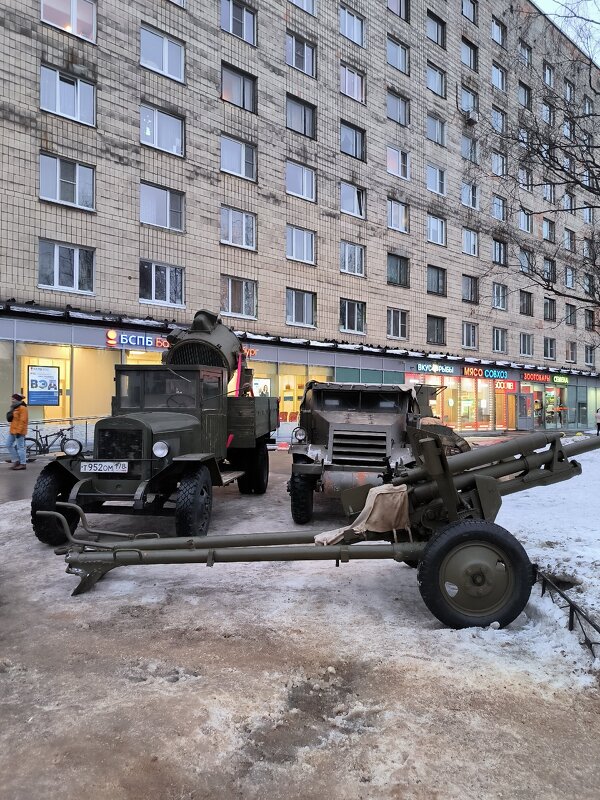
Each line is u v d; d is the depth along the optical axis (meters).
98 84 16.56
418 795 2.26
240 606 4.37
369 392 8.46
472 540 3.81
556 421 34.62
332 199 22.55
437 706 2.88
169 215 18.20
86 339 16.12
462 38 28.05
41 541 6.28
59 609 4.36
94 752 2.54
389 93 25.05
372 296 24.00
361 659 3.42
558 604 3.89
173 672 3.30
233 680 3.19
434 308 26.73
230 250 19.45
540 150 7.93
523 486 4.59
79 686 3.14
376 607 4.31
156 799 2.27
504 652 3.47
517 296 31.50
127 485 6.23
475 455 4.44
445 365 27.00
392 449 7.62
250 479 9.58
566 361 35.53
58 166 15.95
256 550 4.16
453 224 27.59
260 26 20.31
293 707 2.92
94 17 16.66
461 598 3.81
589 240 10.31
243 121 19.86
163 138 18.12
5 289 14.82
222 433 8.46
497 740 2.60
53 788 2.31
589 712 2.82
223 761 2.49
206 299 18.83
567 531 5.84
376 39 24.14
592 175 7.73
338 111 22.73
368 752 2.53
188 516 6.04
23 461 13.03
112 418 6.37
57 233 15.73
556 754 2.50
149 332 17.42
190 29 18.52
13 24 15.04
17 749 2.56
